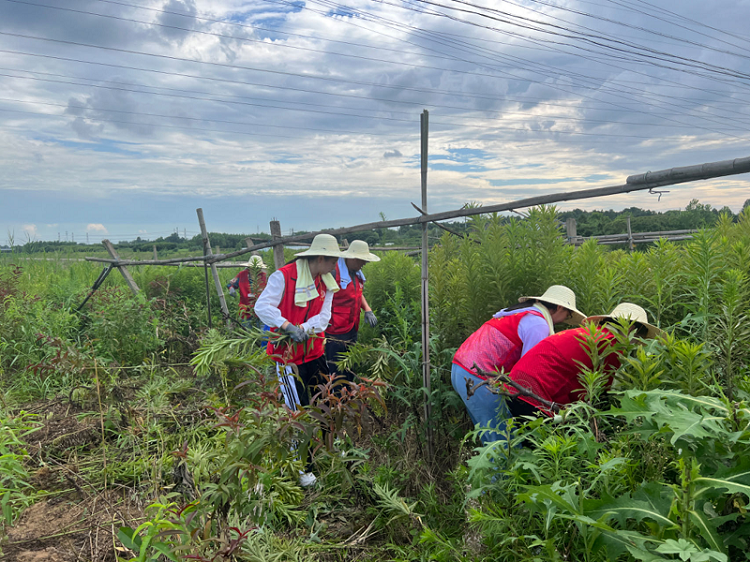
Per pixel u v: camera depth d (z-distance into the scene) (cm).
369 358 510
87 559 265
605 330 264
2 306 674
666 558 155
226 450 232
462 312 438
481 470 229
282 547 263
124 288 832
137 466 360
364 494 328
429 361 383
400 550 262
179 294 959
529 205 339
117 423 427
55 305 796
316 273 394
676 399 191
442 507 300
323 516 320
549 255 387
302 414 236
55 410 464
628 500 170
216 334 486
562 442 198
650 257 372
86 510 312
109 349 610
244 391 381
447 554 239
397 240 918
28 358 588
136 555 249
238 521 248
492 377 276
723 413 180
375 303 687
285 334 369
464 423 400
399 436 396
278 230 636
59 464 373
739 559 172
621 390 236
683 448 177
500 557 207
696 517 153
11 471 278
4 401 459
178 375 562
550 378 279
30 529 294
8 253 1173
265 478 223
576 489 192
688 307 301
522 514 212
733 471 159
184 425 420
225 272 1178
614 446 208
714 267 308
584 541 176
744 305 286
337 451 285
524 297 344
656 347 240
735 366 257
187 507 201
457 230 432
